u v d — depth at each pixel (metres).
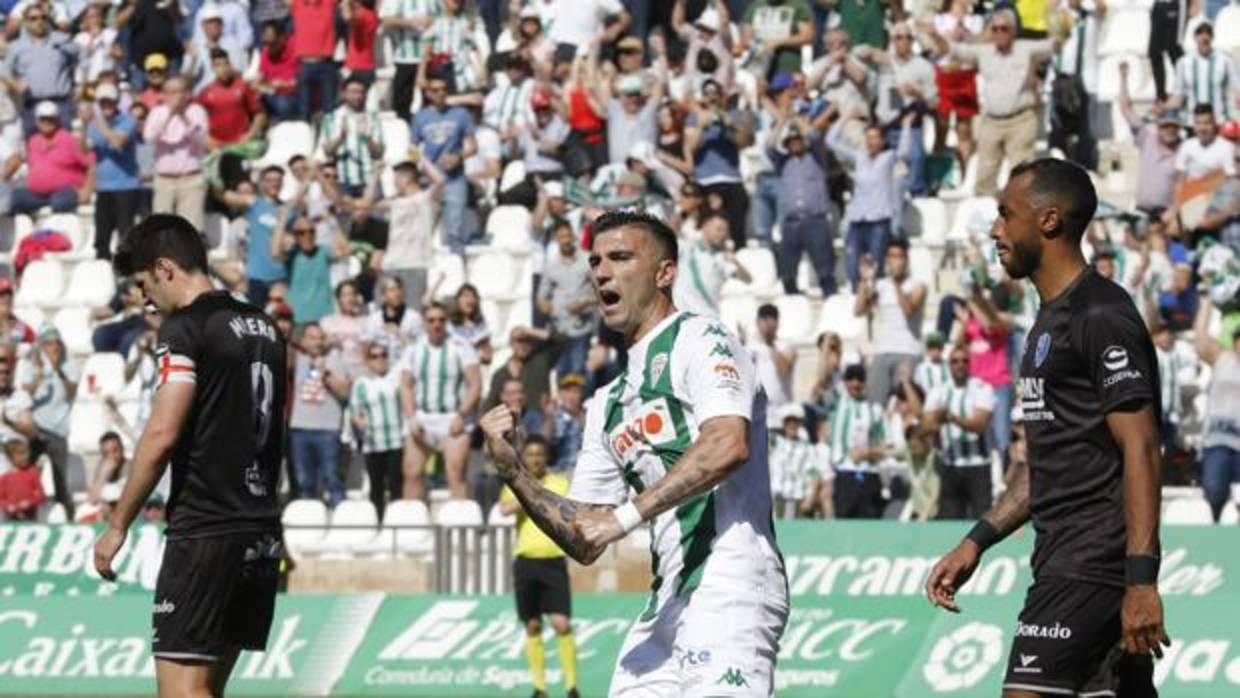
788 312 73.25
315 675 61.44
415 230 74.94
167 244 30.80
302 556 67.38
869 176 72.50
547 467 62.84
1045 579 25.47
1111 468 25.14
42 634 62.66
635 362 25.69
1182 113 75.31
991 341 66.38
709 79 73.94
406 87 80.94
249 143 78.12
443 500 69.25
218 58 78.56
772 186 74.75
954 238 74.62
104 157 78.69
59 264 79.69
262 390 30.80
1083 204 25.78
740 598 25.00
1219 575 59.56
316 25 80.75
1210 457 65.12
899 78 75.88
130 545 64.12
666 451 25.39
